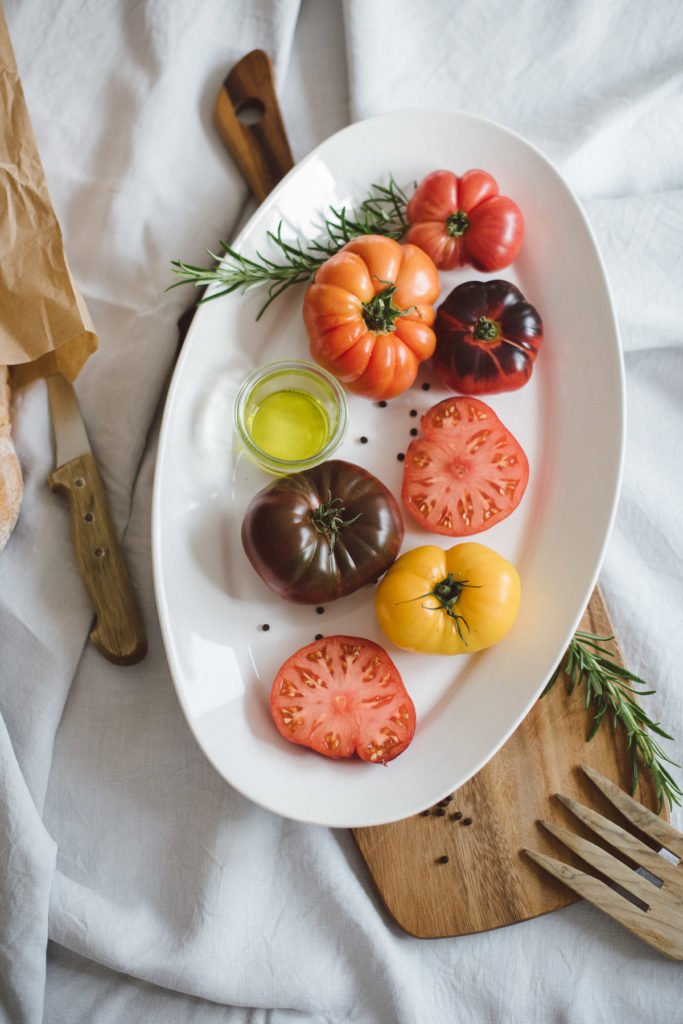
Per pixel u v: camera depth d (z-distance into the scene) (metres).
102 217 0.68
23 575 0.64
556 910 0.63
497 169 0.65
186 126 0.69
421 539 0.62
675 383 0.71
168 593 0.59
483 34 0.70
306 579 0.58
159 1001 0.63
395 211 0.66
